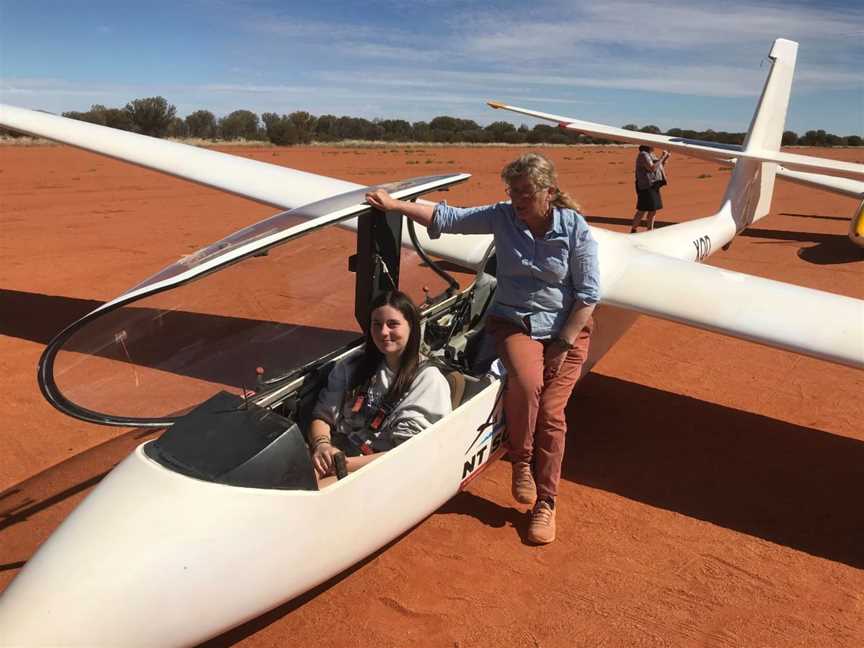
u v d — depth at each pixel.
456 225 3.60
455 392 3.48
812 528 3.93
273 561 2.59
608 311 4.90
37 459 4.34
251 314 3.70
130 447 3.06
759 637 3.07
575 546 3.69
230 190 6.58
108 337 3.01
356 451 3.35
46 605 2.24
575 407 5.40
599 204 18.52
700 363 6.37
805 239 13.16
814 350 4.01
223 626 2.54
